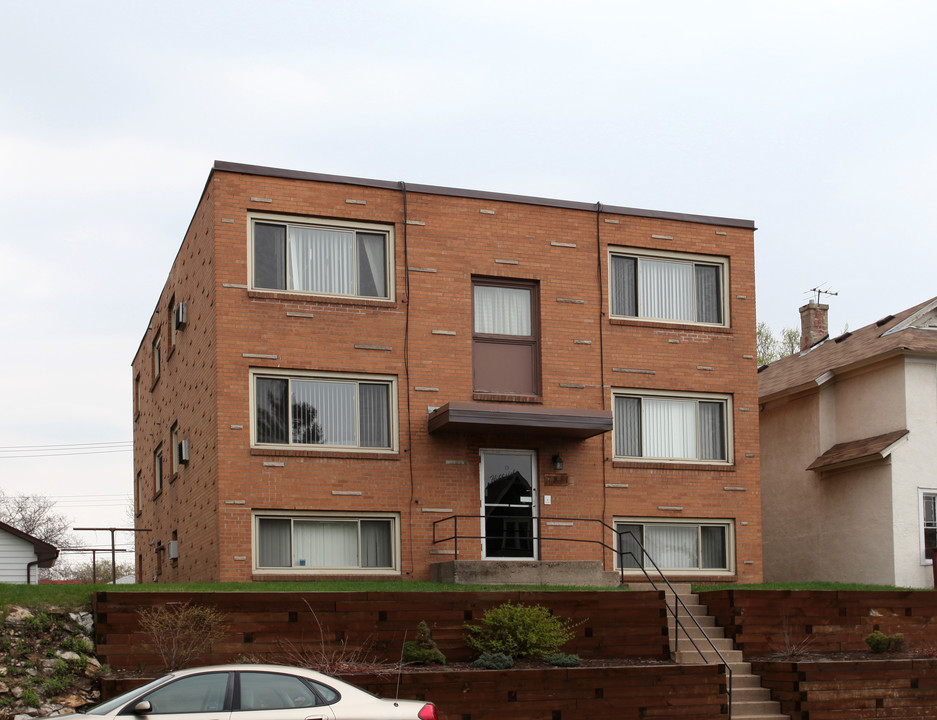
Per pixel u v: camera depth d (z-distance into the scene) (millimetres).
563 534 22875
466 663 16953
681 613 19969
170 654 15516
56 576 68375
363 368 21984
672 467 24047
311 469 21344
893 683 18094
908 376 26484
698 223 25125
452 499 22188
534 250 23656
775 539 29906
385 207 22625
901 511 25906
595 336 23859
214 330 21188
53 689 14383
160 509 28500
